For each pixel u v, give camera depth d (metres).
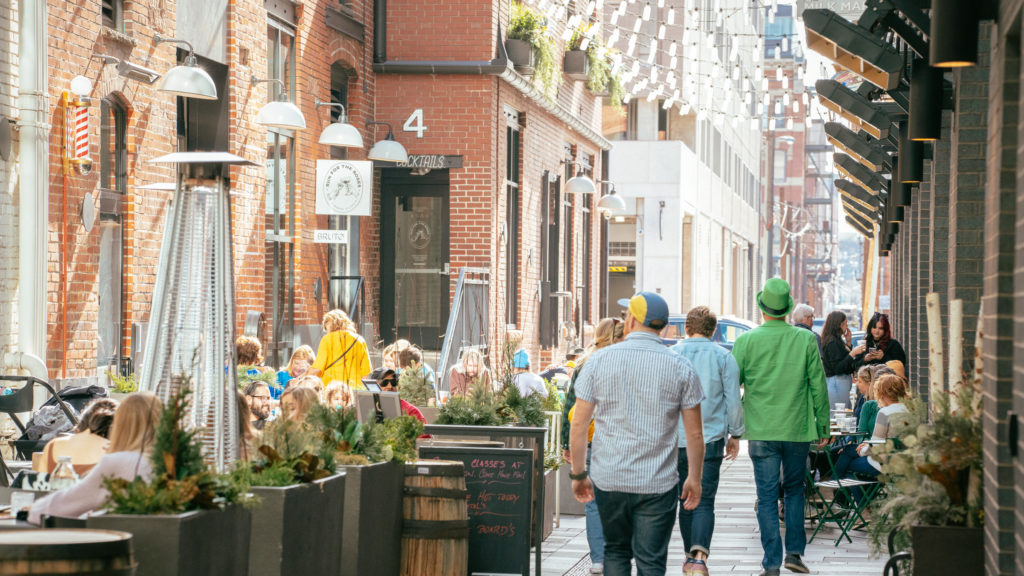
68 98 21.16
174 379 11.45
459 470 14.48
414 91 34.88
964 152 14.46
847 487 20.28
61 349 21.25
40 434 18.27
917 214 24.16
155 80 24.14
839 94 21.89
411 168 35.19
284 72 29.94
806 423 16.48
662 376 12.20
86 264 21.91
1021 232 9.88
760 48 36.53
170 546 8.91
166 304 11.71
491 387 19.39
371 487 13.14
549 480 20.22
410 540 14.32
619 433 12.21
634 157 77.50
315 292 31.22
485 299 34.66
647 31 75.81
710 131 88.56
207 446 11.45
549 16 37.53
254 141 27.89
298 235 30.33
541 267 43.25
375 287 35.66
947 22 11.12
